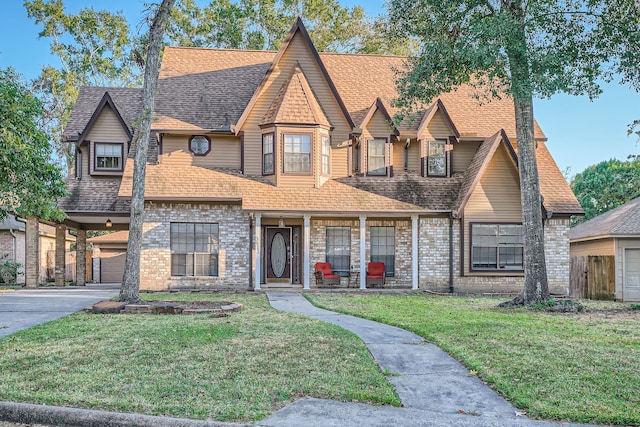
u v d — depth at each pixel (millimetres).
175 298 16109
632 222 21938
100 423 5332
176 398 5820
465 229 19906
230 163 20922
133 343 8422
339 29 36844
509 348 8344
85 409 5477
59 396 5816
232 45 36781
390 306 14188
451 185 21016
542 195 20422
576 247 27812
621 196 33500
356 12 37031
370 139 21312
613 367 7227
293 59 21297
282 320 11055
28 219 21062
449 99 23078
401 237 20953
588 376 6812
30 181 15352
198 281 19828
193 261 20016
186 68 23281
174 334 9125
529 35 14359
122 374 6691
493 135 20875
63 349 8000
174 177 19922
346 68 23969
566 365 7340
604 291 22000
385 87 23234
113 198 20578
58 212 16875
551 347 8406
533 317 12078
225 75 23125
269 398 5879
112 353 7773
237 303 13742
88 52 39094
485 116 22438
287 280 21453
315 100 20875
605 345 8617
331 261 21000
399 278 20844
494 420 5340
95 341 8578
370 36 36594
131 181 19500
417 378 6941
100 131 22172
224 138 20984
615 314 12836
